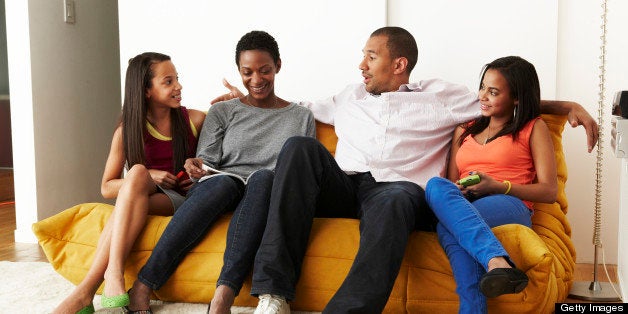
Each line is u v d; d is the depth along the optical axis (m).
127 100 2.34
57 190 3.61
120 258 2.01
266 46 2.42
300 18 3.07
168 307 2.10
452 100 2.37
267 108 2.47
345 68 3.02
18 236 3.46
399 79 2.48
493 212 1.95
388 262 1.74
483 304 1.74
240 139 2.40
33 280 2.50
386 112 2.37
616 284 2.46
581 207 2.84
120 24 3.33
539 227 2.22
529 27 2.81
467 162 2.22
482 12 2.86
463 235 1.76
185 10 3.23
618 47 2.76
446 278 1.92
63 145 3.66
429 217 2.07
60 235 2.28
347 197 2.15
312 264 2.02
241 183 2.19
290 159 1.94
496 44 2.85
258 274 1.84
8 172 5.21
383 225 1.78
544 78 2.81
